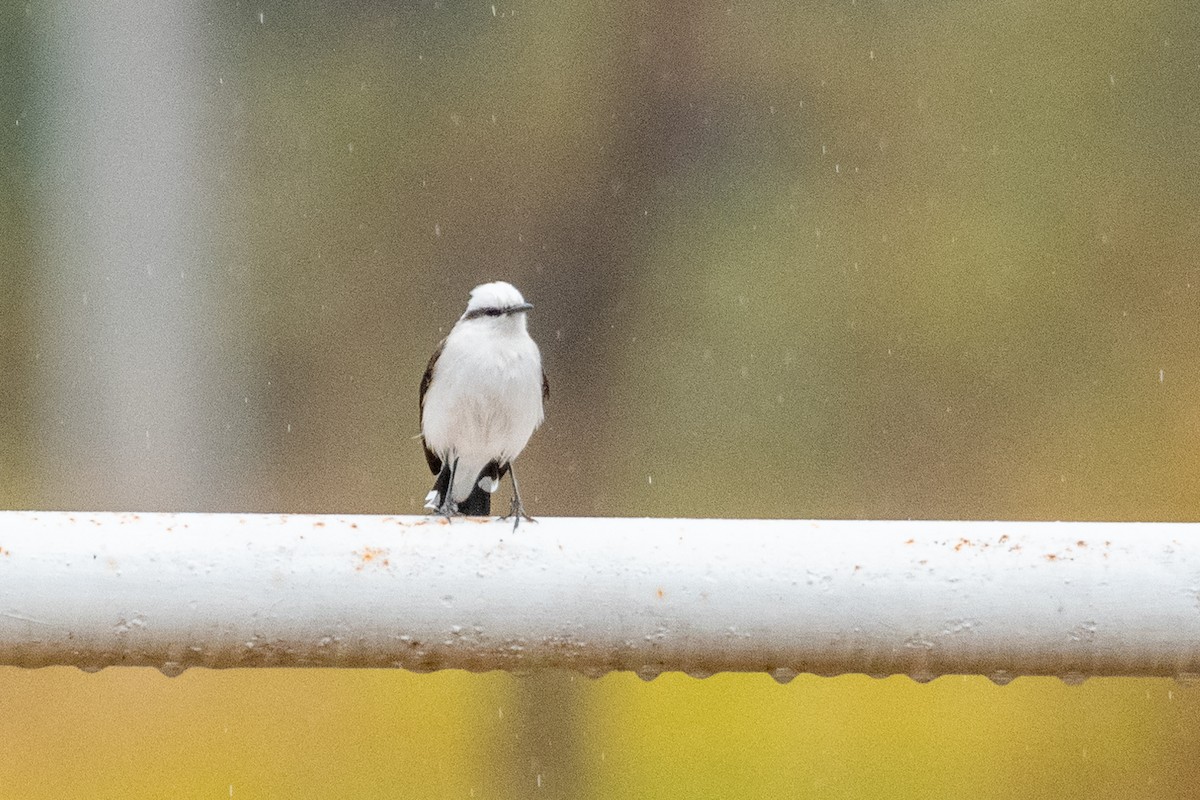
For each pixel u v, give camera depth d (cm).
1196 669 359
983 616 356
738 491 3462
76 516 362
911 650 359
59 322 3550
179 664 363
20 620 351
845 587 354
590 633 361
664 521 367
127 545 354
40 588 349
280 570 355
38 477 3447
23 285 3547
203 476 3503
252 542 357
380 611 356
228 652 360
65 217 3566
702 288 3656
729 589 358
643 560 357
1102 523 366
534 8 3688
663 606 355
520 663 368
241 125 3616
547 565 359
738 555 361
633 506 3519
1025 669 363
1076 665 361
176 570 352
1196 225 3550
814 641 360
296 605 355
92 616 352
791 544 362
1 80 3569
